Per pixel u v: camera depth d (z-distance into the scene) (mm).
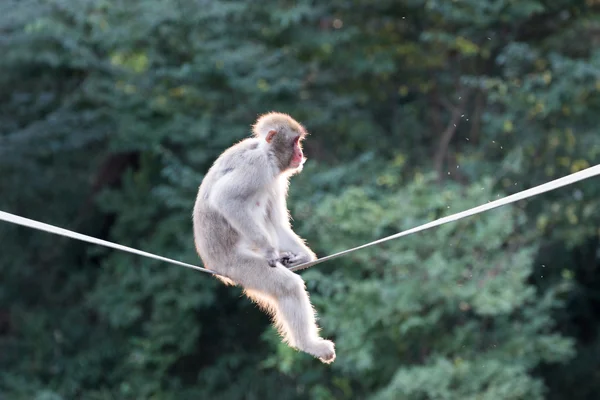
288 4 21906
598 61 19844
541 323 18781
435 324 18422
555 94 19703
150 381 21250
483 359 18031
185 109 21344
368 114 22656
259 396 20875
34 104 23078
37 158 23500
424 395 17672
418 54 23078
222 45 20984
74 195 24234
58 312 23438
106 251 22859
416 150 22750
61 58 21422
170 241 21094
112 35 20750
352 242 18266
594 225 20688
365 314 17781
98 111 21859
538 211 20578
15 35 21234
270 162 8359
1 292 23812
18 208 24031
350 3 22531
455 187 19250
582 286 23969
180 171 20609
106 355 22266
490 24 21828
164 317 20891
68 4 20891
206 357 22016
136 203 21828
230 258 8180
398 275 18062
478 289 17656
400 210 18219
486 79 20672
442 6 21078
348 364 18344
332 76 22328
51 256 24156
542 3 22000
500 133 20938
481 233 17953
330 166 21281
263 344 21812
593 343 23922
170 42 21266
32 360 22719
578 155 20719
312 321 7988
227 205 8039
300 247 8586
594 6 22297
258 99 21078
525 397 17781
